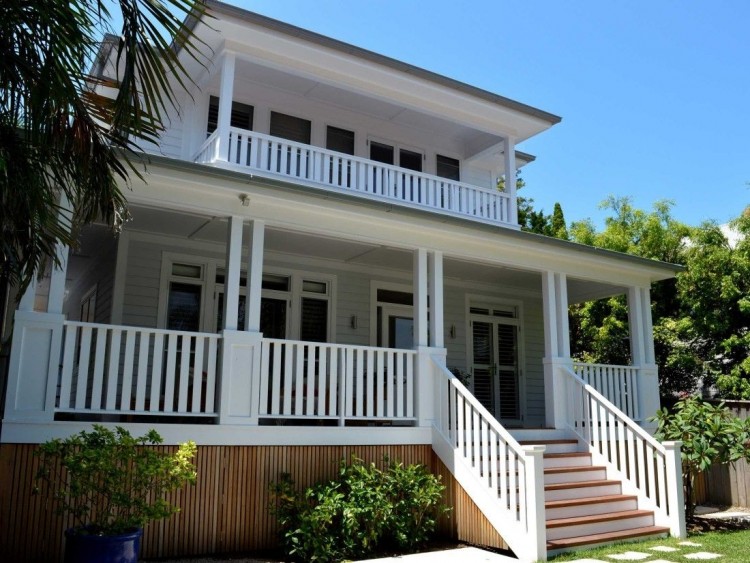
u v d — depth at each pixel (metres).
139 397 6.96
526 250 10.09
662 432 9.37
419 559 6.82
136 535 5.27
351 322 11.66
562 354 10.37
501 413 13.55
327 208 8.16
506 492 7.34
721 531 8.55
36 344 6.43
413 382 8.83
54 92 4.25
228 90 9.78
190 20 9.41
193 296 10.25
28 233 4.88
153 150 10.48
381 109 12.47
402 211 8.41
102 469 5.39
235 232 7.78
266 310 10.94
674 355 16.08
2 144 4.37
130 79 4.30
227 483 7.20
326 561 6.71
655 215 18.70
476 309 13.66
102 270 10.84
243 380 7.47
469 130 13.37
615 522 7.90
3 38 4.06
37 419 6.31
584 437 9.68
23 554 6.10
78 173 4.81
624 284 11.49
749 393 14.52
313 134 12.02
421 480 7.65
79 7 4.27
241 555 6.97
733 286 15.13
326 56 10.52
